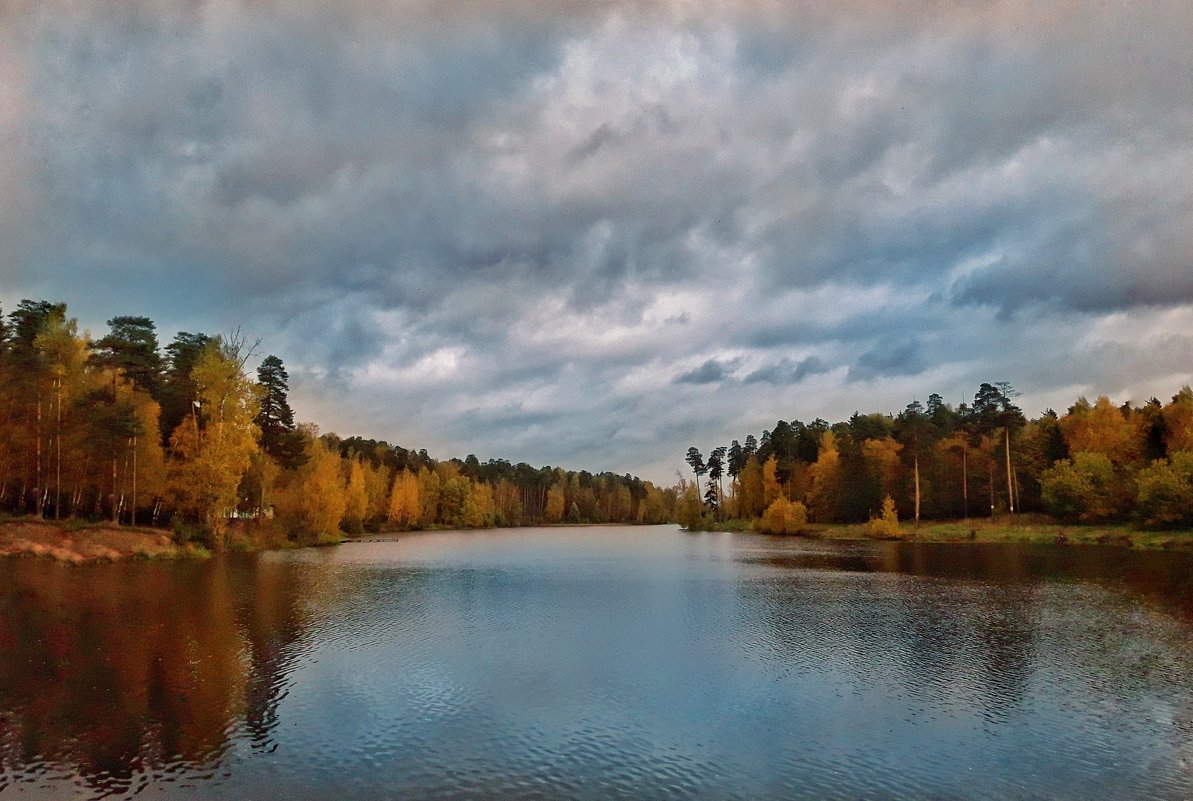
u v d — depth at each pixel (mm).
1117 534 75250
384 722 19266
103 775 15680
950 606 38375
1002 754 17234
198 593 41406
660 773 15969
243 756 16812
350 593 44062
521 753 17109
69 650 26781
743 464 190125
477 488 185000
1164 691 22328
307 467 103562
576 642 29484
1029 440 109125
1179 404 84625
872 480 115375
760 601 41156
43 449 62625
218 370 69312
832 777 15828
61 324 64312
